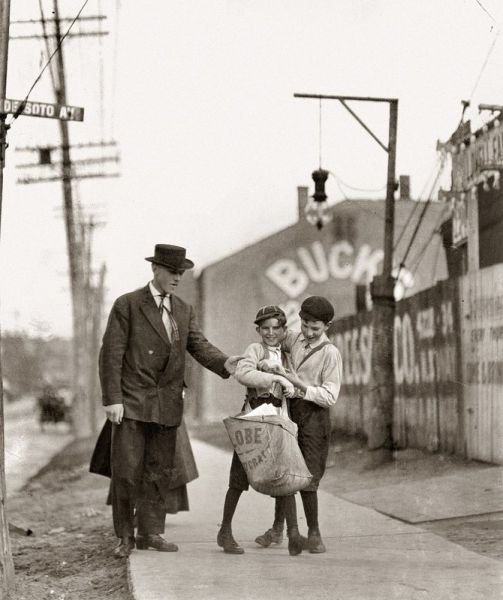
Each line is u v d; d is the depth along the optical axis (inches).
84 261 1238.9
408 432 498.9
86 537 311.1
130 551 247.1
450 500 321.7
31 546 303.1
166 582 203.5
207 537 276.4
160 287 250.1
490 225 483.8
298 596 188.7
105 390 244.7
